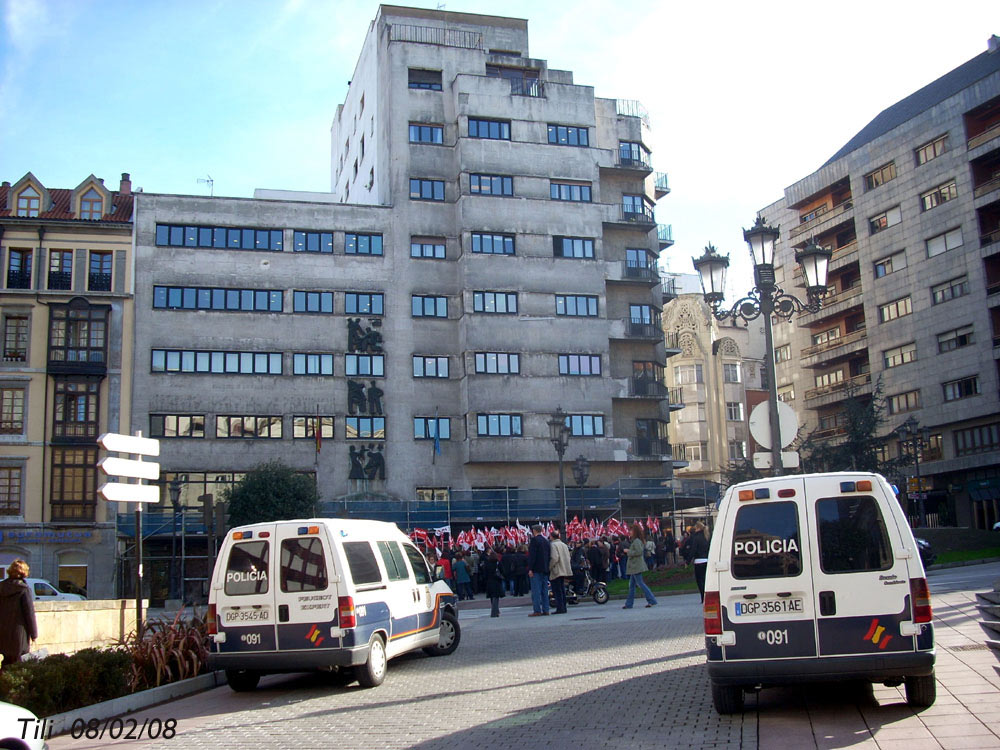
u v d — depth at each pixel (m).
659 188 70.44
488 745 8.86
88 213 54.78
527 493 55.19
